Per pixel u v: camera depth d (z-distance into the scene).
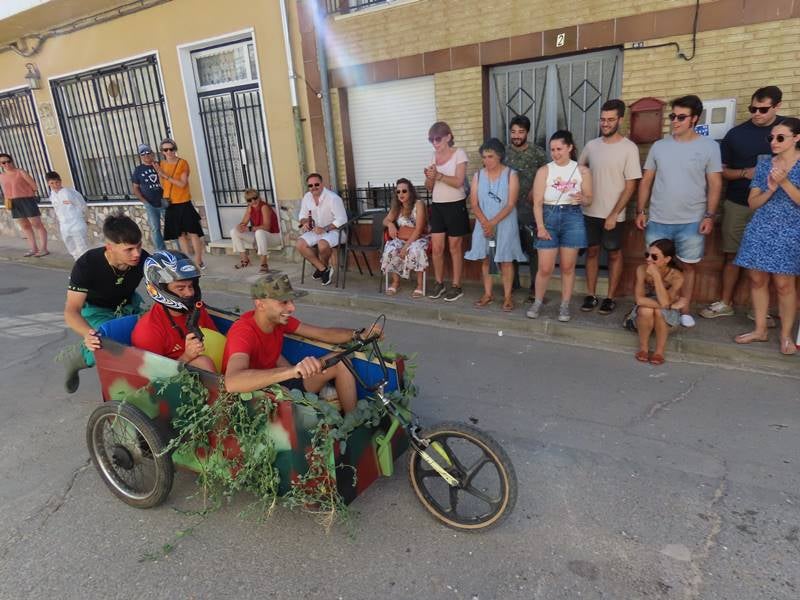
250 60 8.49
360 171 7.85
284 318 3.07
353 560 2.84
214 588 2.71
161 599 2.66
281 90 8.07
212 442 3.03
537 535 2.94
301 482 2.76
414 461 3.05
